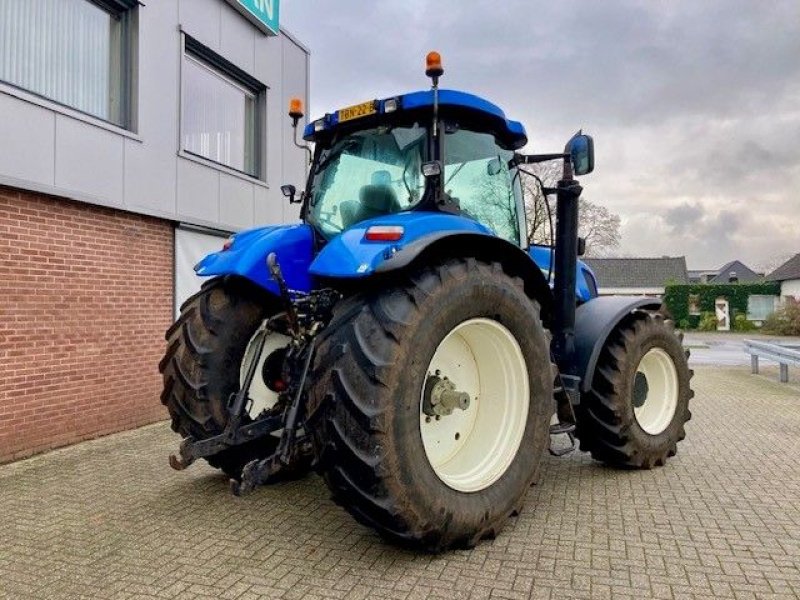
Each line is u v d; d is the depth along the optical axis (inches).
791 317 1207.6
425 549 117.1
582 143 157.1
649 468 180.2
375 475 105.8
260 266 144.1
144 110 264.4
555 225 165.6
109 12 259.4
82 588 107.4
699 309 1462.8
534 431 134.7
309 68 400.2
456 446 135.1
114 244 248.2
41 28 230.5
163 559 119.0
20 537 132.0
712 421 260.2
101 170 241.8
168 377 153.7
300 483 167.5
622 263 1920.5
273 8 350.6
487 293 124.7
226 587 106.7
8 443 204.1
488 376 137.9
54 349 221.5
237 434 134.5
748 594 102.9
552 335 163.6
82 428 232.1
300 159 392.2
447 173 144.0
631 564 114.3
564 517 139.5
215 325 151.0
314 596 103.0
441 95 139.1
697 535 128.4
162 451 213.3
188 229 288.5
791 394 351.6
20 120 210.2
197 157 295.7
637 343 175.3
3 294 203.6
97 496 160.7
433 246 119.9
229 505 150.3
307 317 137.6
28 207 212.4
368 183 151.5
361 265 112.0
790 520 137.2
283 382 147.4
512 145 166.6
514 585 106.1
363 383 107.7
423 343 113.1
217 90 326.6
